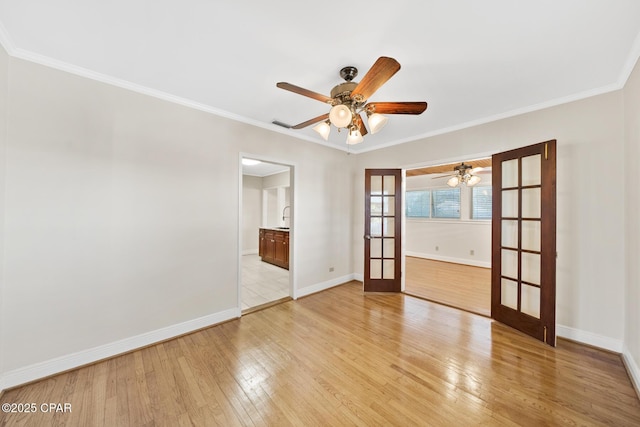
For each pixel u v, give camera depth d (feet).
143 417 5.08
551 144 7.70
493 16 4.77
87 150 6.76
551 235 7.72
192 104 8.59
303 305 11.16
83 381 6.11
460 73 6.77
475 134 10.23
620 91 7.22
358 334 8.46
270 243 19.74
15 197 5.82
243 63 6.39
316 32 5.25
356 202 15.11
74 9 4.60
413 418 5.05
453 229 19.79
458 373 6.41
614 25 4.98
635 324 6.31
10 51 5.68
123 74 6.92
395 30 5.16
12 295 5.80
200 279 8.88
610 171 7.39
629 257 6.87
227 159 9.54
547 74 6.82
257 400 5.54
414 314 10.11
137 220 7.57
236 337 8.30
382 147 13.75
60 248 6.39
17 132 5.83
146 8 4.60
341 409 5.30
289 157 11.69
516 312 8.73
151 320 7.85
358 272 15.02
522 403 5.41
